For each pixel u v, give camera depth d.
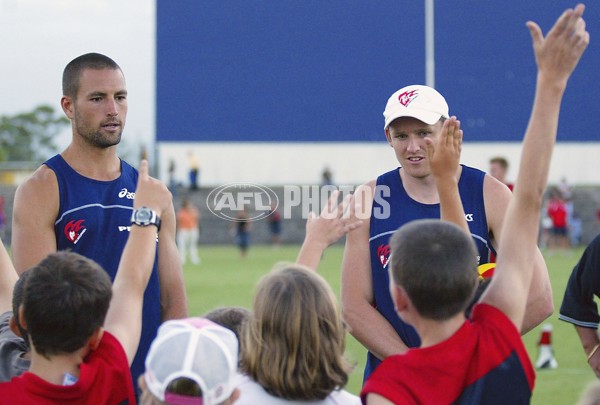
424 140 5.38
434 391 3.66
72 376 3.91
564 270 29.31
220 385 3.55
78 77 5.89
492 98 22.33
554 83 3.84
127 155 32.41
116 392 3.90
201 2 24.16
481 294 4.40
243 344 4.08
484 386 3.67
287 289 3.90
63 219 5.88
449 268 3.68
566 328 16.08
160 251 5.89
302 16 24.23
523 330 5.10
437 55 22.58
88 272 3.90
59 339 3.81
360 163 32.12
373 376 3.76
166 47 24.25
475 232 5.51
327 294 3.94
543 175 3.90
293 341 3.82
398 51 23.72
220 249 42.28
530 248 3.94
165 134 24.41
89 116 5.87
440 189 4.63
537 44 3.82
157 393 3.54
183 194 43.69
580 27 3.75
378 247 5.52
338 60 24.23
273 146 30.08
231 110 24.56
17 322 4.14
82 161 6.02
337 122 24.52
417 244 3.74
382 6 23.69
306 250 4.58
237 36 24.36
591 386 3.56
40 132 44.94
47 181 5.89
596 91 22.83
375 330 5.31
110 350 3.95
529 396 3.74
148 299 5.79
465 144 22.81
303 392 3.85
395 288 3.81
